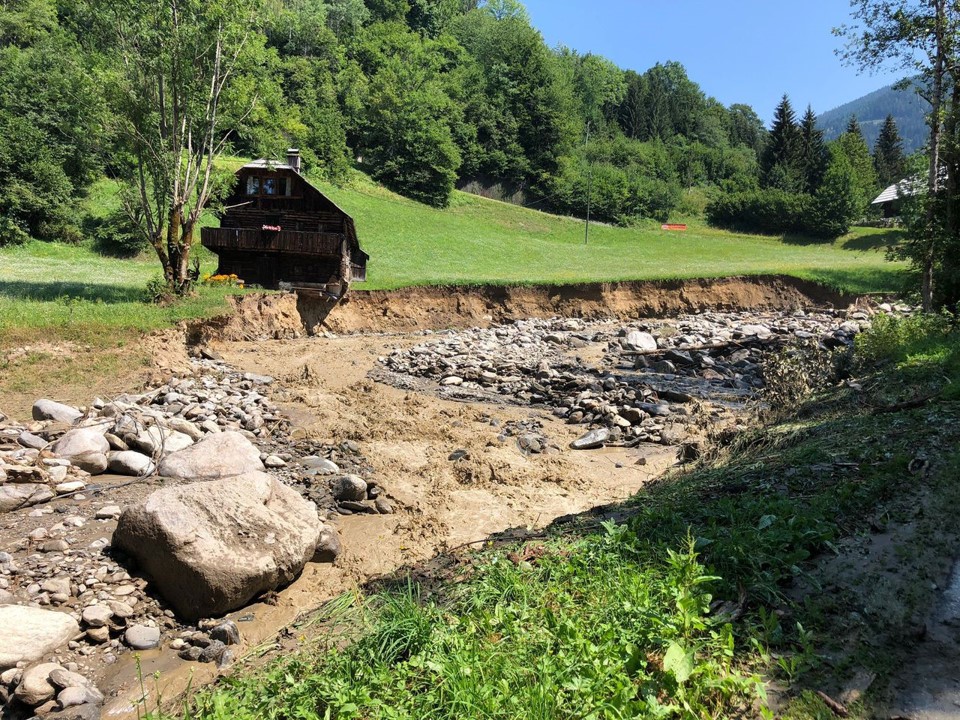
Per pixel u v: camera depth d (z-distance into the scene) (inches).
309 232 1205.1
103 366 642.2
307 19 3189.0
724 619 173.3
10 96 1541.6
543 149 3361.2
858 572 193.5
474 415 666.8
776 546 210.4
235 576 294.2
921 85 872.3
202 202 975.6
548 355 1023.0
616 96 5044.3
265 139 1106.7
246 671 217.0
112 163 992.2
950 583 183.6
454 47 3695.9
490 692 154.1
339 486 438.0
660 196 3380.9
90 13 924.0
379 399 708.7
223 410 586.6
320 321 1165.7
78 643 268.7
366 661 184.1
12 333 636.1
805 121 3905.0
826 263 1881.2
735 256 2249.0
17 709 237.6
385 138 2896.2
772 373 686.5
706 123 5241.1
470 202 2940.5
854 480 263.3
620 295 1462.8
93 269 1310.3
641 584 187.3
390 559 356.5
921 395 443.5
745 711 146.3
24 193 1419.8
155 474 432.1
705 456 458.6
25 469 385.4
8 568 304.3
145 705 221.1
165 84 949.2
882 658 156.3
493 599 205.2
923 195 815.7
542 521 411.2
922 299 818.8
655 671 157.4
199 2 929.5
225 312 937.5
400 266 1685.5
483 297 1395.2
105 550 324.8
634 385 789.2
